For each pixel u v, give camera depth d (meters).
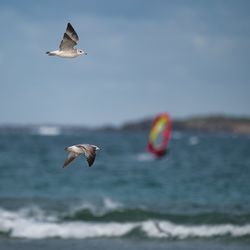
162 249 74.56
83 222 88.81
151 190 128.50
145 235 82.12
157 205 105.44
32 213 94.38
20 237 80.44
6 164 187.50
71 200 110.31
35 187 130.75
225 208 101.94
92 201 109.50
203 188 131.50
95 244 76.88
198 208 102.19
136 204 106.38
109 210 96.94
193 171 174.25
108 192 124.88
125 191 126.88
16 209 97.88
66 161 41.53
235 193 123.19
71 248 74.50
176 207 103.12
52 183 138.75
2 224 84.44
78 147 41.72
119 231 83.38
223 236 81.56
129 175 160.00
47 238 80.25
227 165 198.50
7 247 74.75
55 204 104.25
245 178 151.88
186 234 82.38
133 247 75.56
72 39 42.72
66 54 42.81
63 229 83.00
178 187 133.38
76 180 145.50
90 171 170.38
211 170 177.38
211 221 88.88
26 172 162.50
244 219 89.56
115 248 74.75
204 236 81.62
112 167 186.00
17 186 131.62
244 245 77.38
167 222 87.12
